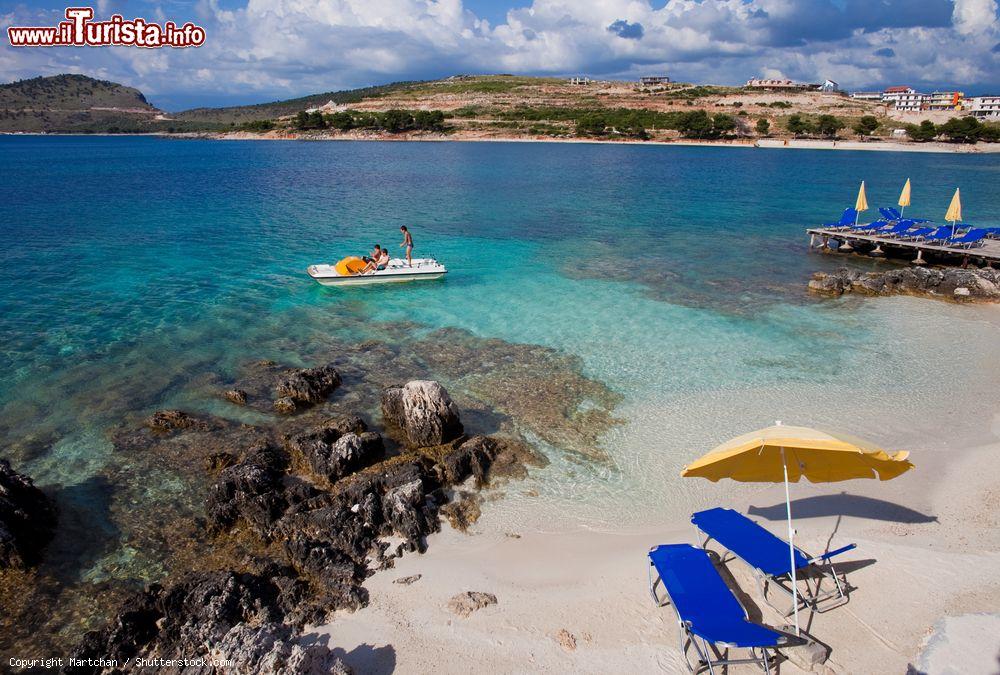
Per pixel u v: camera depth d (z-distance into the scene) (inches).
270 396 637.3
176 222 1556.3
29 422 574.6
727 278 1085.8
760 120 5098.4
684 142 4970.5
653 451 539.5
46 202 1873.8
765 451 353.1
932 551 395.2
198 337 789.9
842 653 318.3
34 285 984.9
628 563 397.7
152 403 617.0
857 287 1016.9
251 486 455.8
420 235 1430.9
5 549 393.4
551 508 461.4
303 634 342.6
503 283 1042.7
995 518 430.6
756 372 698.8
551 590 374.9
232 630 323.9
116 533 432.5
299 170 2955.2
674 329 830.5
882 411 611.5
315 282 1038.4
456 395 640.4
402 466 491.2
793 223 1628.9
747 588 366.0
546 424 584.1
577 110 6318.9
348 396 641.0
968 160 3590.1
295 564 398.9
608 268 1146.7
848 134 4980.3
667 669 315.0
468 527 439.8
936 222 1583.4
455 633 341.7
